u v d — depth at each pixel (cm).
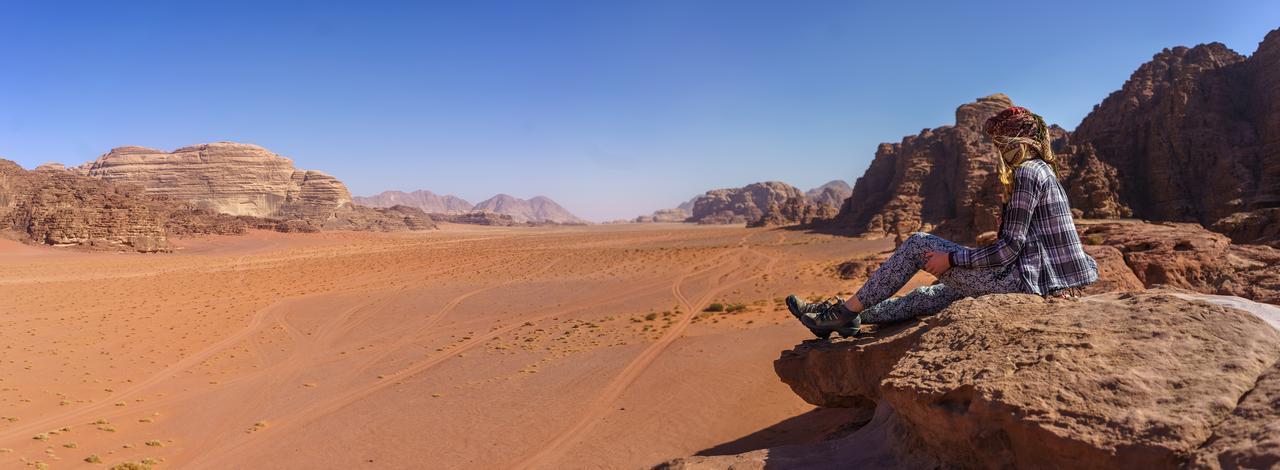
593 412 2158
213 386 2938
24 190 14088
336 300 6134
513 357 3312
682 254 10456
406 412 2356
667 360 2838
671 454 1669
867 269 5866
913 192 13525
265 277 8575
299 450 2002
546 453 1800
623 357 3019
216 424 2336
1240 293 961
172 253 13438
